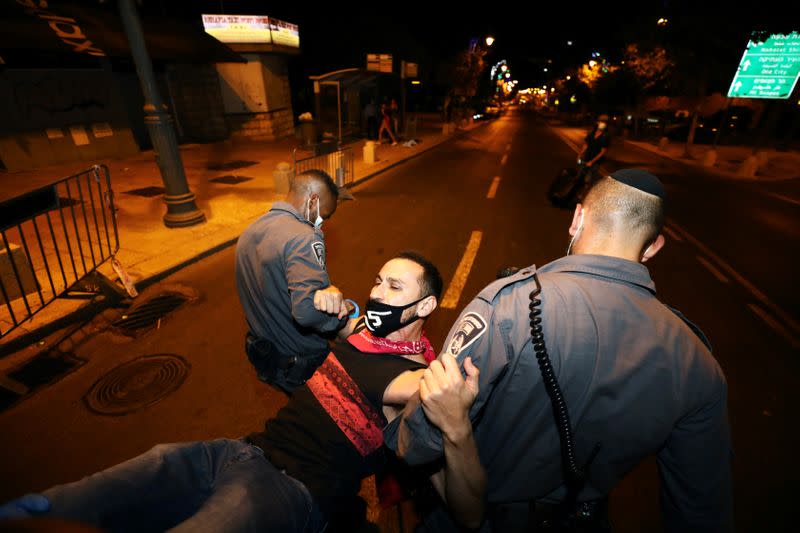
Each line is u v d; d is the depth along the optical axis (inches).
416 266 58.7
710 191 452.4
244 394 124.6
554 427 39.9
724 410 38.6
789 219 348.5
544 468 42.1
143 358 139.9
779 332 171.6
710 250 266.2
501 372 38.9
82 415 115.6
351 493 54.3
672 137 979.3
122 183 359.9
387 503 62.7
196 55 447.8
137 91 519.5
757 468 106.3
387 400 51.9
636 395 36.5
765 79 595.5
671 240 283.0
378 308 58.6
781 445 113.6
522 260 236.7
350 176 421.7
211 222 269.7
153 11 537.3
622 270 39.9
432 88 1439.5
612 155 748.0
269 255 73.5
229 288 189.5
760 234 304.0
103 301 168.6
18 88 378.3
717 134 693.3
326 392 54.9
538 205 360.2
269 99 642.2
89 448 105.2
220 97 614.5
